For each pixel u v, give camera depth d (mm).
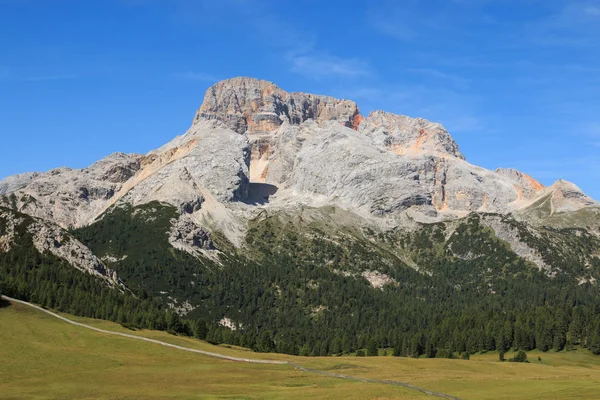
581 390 176125
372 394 179500
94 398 179750
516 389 184375
